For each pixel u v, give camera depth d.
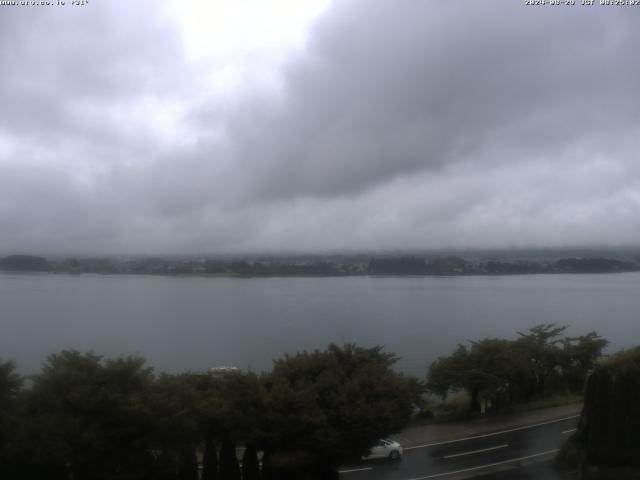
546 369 36.94
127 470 16.44
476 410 32.97
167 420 16.45
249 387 19.56
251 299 157.00
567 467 22.94
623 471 20.56
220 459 18.66
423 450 26.25
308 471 19.73
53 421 16.03
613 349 70.62
